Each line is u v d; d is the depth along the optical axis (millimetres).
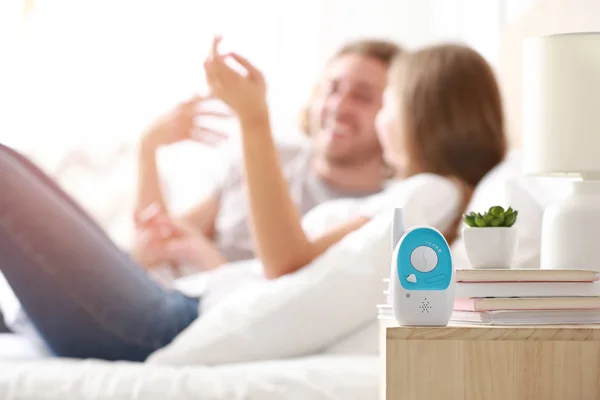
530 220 1909
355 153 3119
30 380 1498
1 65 3807
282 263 1925
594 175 1428
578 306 1191
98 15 3934
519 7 3275
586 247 1382
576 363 1105
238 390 1459
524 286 1216
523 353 1107
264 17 4043
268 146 1918
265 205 1913
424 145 2266
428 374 1105
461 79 2260
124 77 3924
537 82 1433
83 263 1792
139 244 2895
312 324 1759
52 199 1795
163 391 1463
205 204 3283
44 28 3893
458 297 1221
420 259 1149
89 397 1463
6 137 3805
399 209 1250
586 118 1386
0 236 1721
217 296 2076
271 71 4035
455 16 3941
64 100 3867
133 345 1877
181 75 3965
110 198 3682
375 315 1801
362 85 3133
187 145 3613
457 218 2127
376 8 4035
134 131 3896
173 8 3980
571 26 2625
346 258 1807
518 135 3127
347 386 1476
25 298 1771
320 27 4035
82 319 1812
